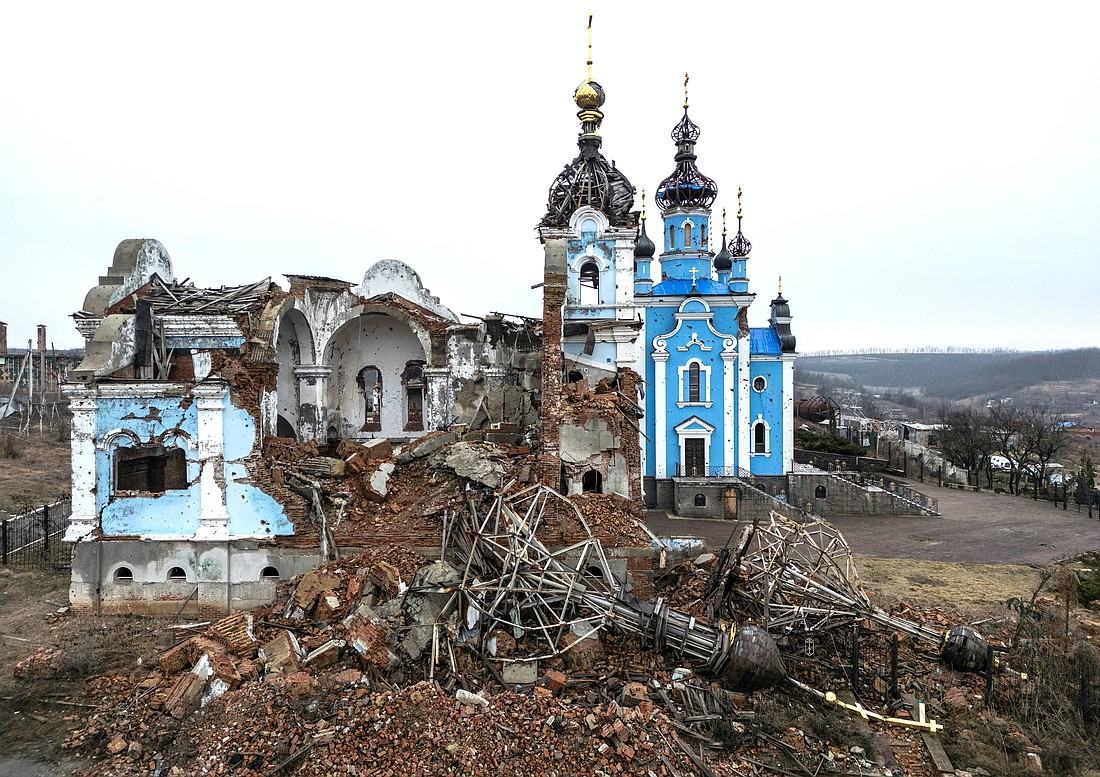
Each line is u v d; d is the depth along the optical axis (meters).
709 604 19.45
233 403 21.30
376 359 32.25
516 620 17.09
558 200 37.47
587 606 17.55
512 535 18.34
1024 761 14.34
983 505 48.31
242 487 21.23
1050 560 32.28
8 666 17.61
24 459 50.81
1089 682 16.50
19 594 22.88
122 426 21.23
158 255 25.55
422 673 15.81
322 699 14.06
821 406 75.69
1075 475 55.56
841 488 44.94
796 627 18.75
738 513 41.16
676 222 49.31
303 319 27.89
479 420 29.88
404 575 18.58
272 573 21.28
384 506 21.28
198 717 14.16
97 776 13.09
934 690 17.06
